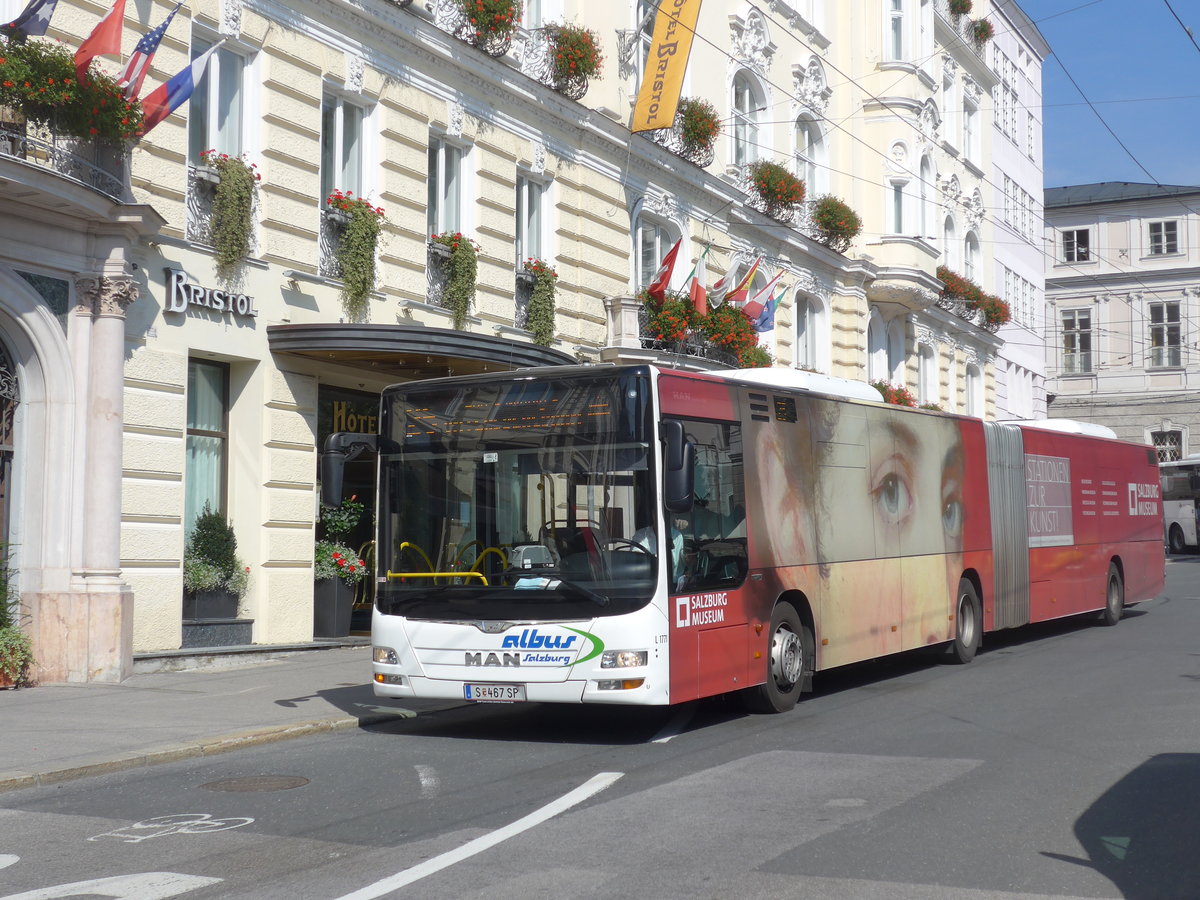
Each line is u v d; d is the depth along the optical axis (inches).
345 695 516.7
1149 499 979.3
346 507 719.1
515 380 443.2
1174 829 291.3
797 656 504.1
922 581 621.3
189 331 596.4
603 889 243.6
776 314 1185.4
